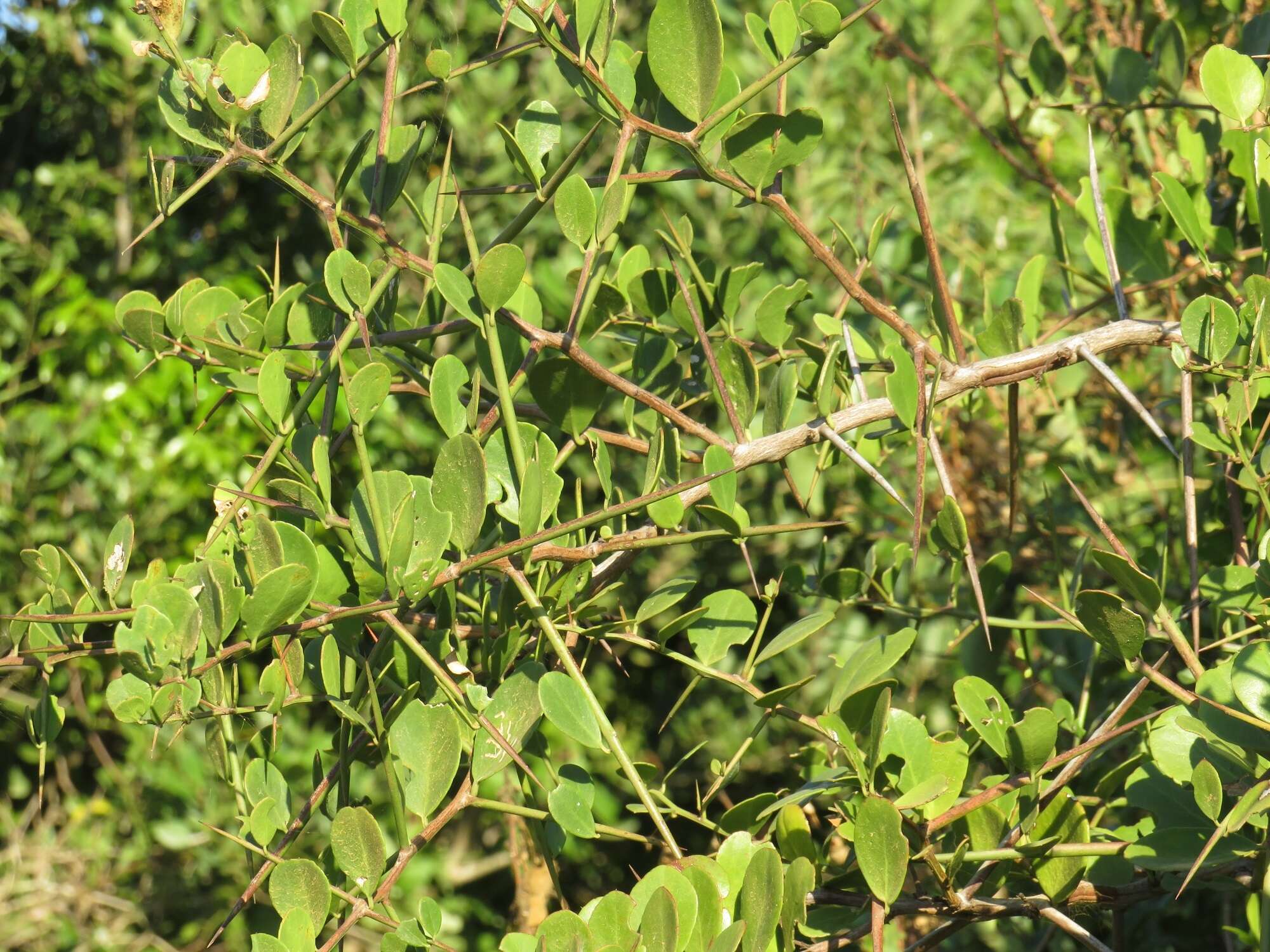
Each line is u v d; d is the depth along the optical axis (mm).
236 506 1111
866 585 1754
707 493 1259
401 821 1089
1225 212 1796
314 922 1034
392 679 1282
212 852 4703
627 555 1387
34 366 5230
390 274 1181
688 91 1135
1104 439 2670
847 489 3170
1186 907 2133
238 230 5500
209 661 1009
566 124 3979
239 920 4668
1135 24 2398
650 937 968
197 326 1308
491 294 1114
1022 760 1170
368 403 1072
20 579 4590
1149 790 1192
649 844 1144
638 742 4250
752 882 1015
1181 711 1172
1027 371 1222
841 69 3801
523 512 1081
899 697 3066
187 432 4746
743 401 1291
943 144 3709
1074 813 1176
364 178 1337
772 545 3533
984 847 1185
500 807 1126
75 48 5391
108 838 4938
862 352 1567
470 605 1336
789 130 1143
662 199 3904
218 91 1102
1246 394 1182
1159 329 1246
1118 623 1062
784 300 1496
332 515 1135
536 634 1348
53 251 5301
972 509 2600
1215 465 1519
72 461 4711
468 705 1170
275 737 1202
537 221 4035
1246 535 1604
